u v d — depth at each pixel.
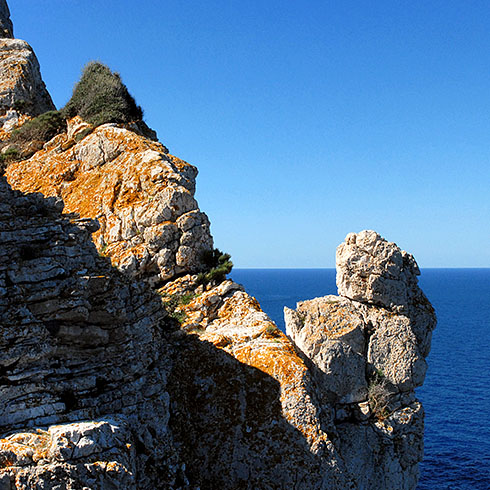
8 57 37.31
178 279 25.28
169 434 17.83
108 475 13.13
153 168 27.41
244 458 18.48
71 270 15.97
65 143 31.94
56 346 15.27
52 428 13.59
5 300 14.72
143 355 18.12
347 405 23.47
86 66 34.97
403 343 24.67
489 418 71.62
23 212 16.56
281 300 188.88
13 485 12.49
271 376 19.56
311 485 18.17
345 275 25.39
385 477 23.19
